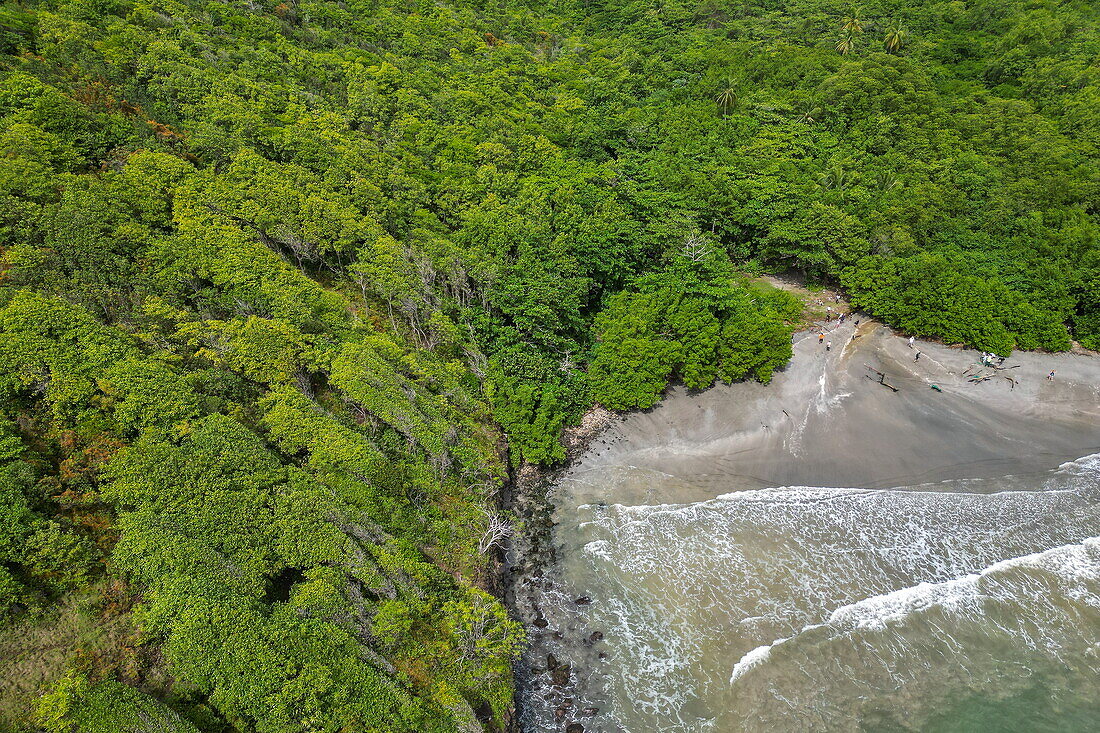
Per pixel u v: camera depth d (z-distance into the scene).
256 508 30.00
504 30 110.50
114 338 34.41
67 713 21.20
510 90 88.94
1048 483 46.66
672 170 75.75
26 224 38.91
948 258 64.69
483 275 53.34
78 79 54.94
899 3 111.69
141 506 28.38
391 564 30.75
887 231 66.31
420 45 90.31
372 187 56.38
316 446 34.59
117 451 30.31
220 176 51.81
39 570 25.28
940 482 46.69
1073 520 43.28
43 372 31.06
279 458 33.94
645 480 46.91
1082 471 47.75
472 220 58.88
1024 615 36.84
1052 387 56.00
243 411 36.03
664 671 34.03
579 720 31.86
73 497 28.08
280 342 39.00
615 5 123.88
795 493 45.62
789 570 39.66
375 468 34.75
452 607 30.69
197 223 45.47
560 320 54.84
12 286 35.03
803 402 53.47
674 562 40.28
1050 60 89.06
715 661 34.47
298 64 75.25
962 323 59.16
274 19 82.31
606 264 59.34
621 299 56.56
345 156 58.91
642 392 51.19
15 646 23.84
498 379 48.03
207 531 28.25
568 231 60.84
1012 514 43.72
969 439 50.53
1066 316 61.09
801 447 49.50
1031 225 66.69
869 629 36.00
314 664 25.02
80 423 30.58
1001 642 35.47
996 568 39.62
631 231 61.81
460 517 38.00
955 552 40.91
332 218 50.66
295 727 23.56
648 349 51.38
